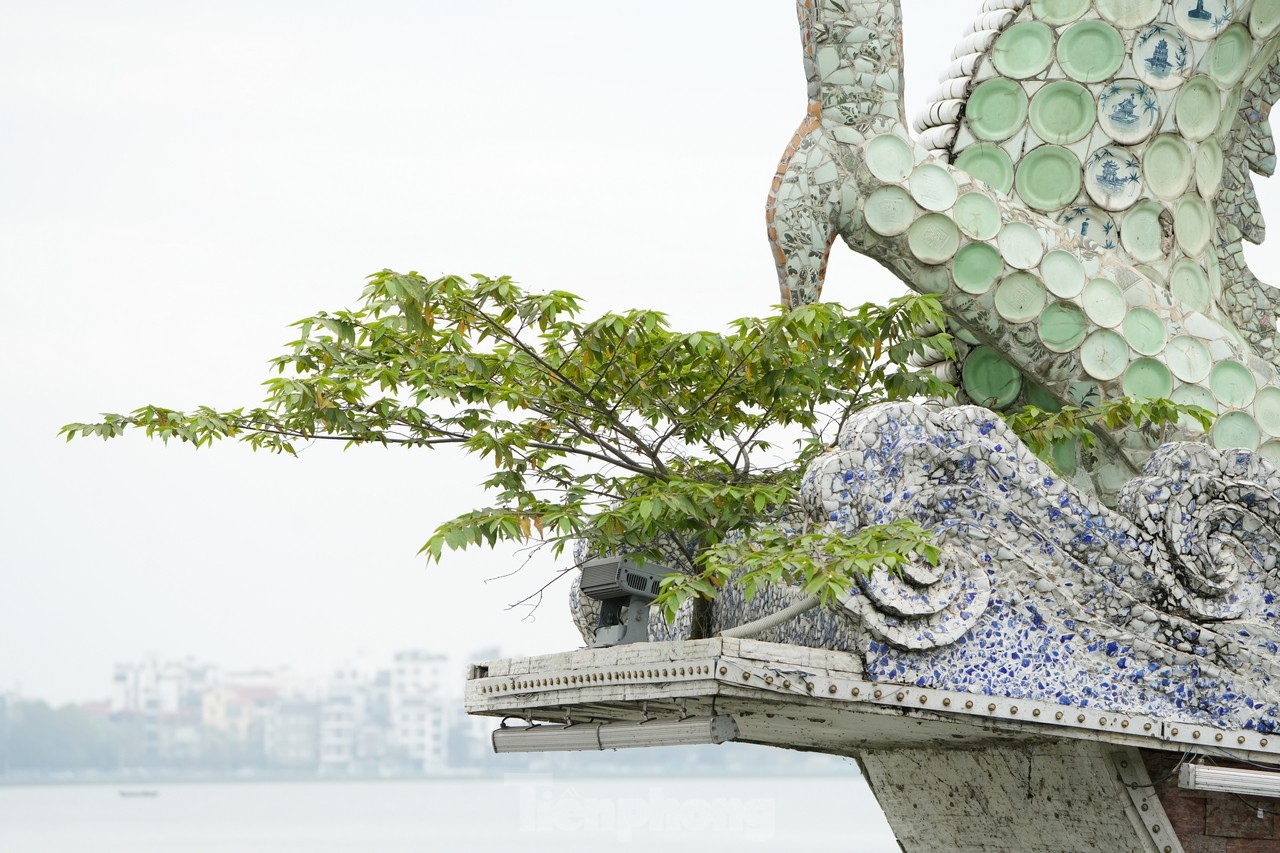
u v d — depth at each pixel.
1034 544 10.12
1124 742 10.18
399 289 10.62
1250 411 12.16
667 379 11.48
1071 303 11.96
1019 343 11.99
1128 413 11.58
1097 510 10.26
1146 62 12.59
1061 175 12.52
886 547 9.30
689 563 11.88
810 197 11.75
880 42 11.90
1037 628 10.08
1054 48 12.58
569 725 11.23
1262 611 10.58
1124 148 12.56
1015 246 11.93
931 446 9.84
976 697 9.84
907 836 13.09
